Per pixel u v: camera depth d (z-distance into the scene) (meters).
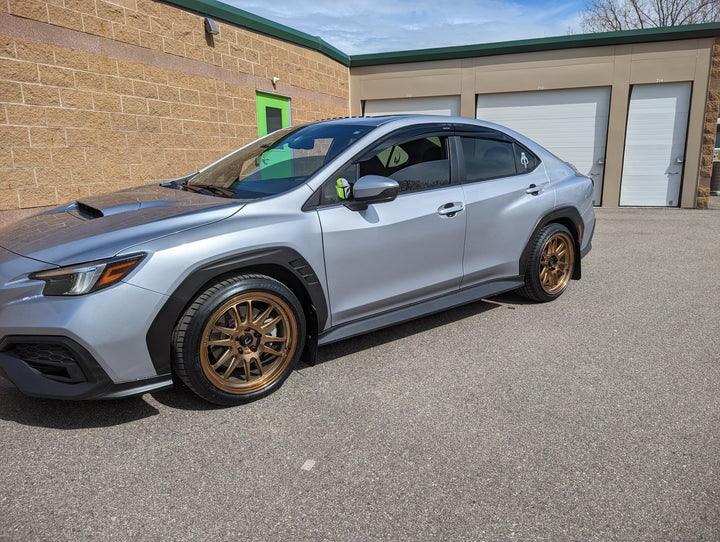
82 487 2.18
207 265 2.59
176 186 3.69
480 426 2.62
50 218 3.07
